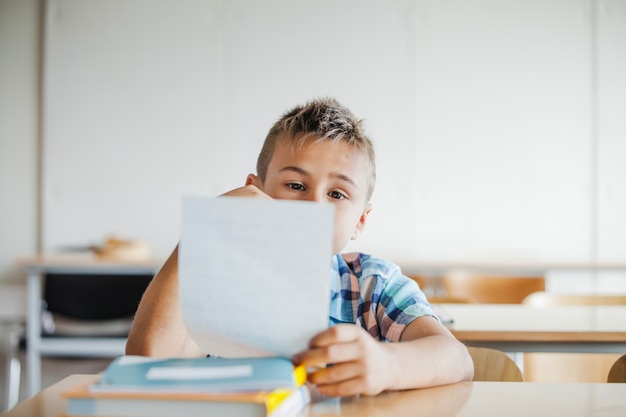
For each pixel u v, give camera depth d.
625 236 4.35
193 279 0.64
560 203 4.36
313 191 1.02
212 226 0.62
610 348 1.52
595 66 4.38
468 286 3.27
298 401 0.66
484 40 4.39
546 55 4.39
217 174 4.41
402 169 4.37
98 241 4.39
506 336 1.51
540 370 1.94
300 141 1.04
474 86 4.38
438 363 0.79
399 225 4.36
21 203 4.43
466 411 0.69
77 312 3.63
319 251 0.60
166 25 4.44
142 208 4.40
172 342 0.83
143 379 0.60
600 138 4.37
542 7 4.39
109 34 4.44
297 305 0.62
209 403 0.57
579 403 0.73
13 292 4.36
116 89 4.43
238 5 4.43
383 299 1.06
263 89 4.43
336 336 0.64
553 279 4.27
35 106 4.46
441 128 4.38
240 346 0.66
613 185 4.36
